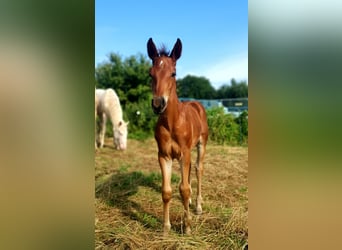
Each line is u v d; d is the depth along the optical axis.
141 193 2.31
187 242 1.61
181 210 2.01
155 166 3.19
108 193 2.27
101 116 4.25
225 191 2.32
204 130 1.98
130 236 1.66
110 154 3.80
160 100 1.43
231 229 1.72
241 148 3.84
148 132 5.28
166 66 1.47
